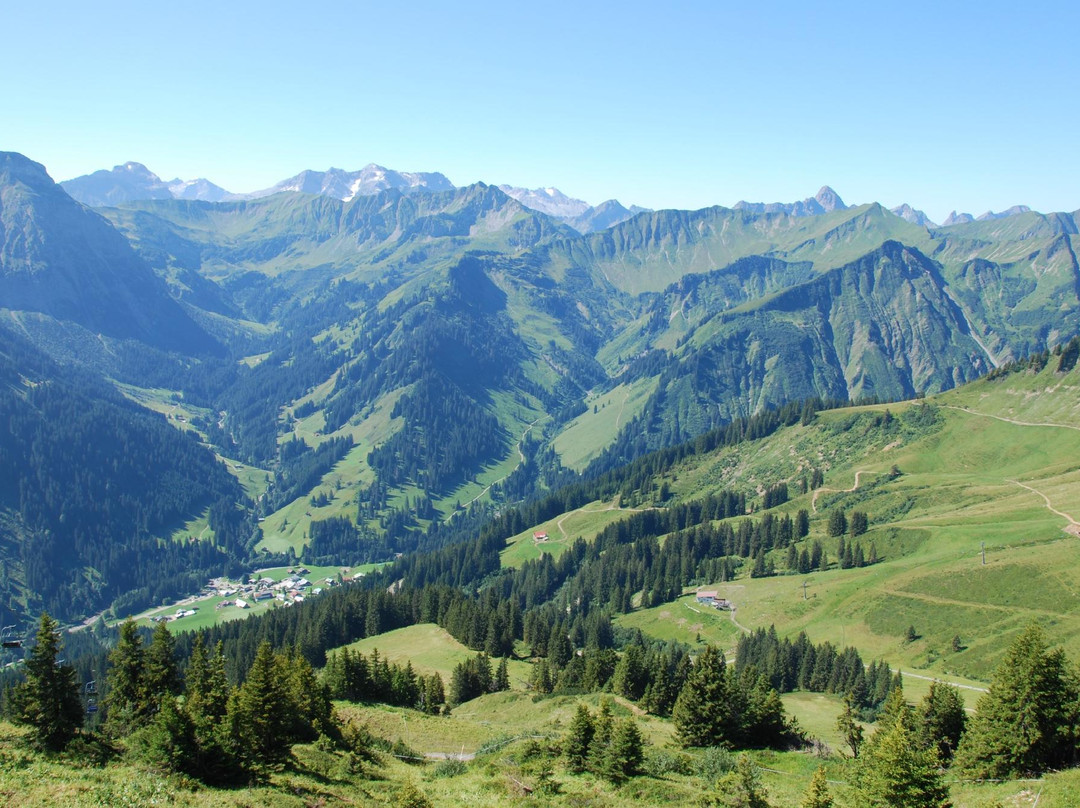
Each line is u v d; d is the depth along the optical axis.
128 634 84.00
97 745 64.00
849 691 123.00
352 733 82.19
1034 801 53.34
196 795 53.47
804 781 68.88
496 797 64.06
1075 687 62.41
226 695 81.69
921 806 50.19
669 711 106.38
